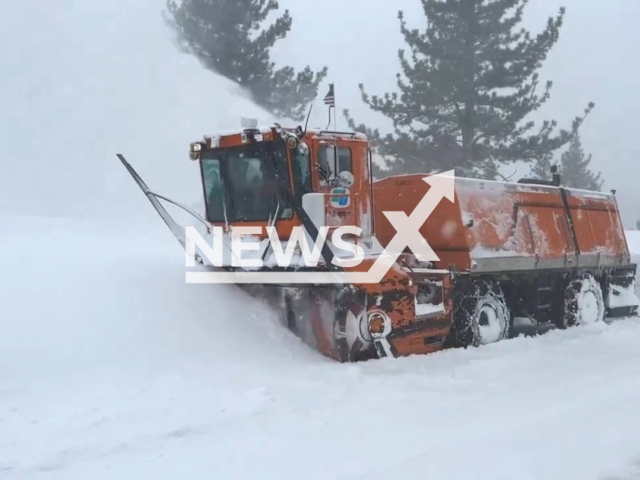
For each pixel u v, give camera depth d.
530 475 5.13
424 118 27.86
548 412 6.75
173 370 7.55
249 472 5.14
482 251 10.62
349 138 9.28
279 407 6.66
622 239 14.75
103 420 6.04
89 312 8.00
